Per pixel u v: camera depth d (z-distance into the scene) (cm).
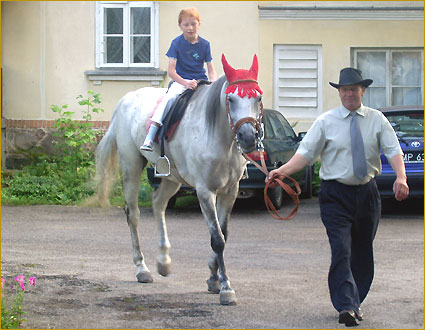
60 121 1592
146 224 1155
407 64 1762
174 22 1733
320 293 694
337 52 1741
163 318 604
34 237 1034
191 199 1434
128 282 746
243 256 887
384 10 1727
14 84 1734
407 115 1194
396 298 673
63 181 1504
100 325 581
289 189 605
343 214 592
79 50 1741
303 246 959
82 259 871
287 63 1744
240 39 1734
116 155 831
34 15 1734
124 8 1736
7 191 1462
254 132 616
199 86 714
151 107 762
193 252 915
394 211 1295
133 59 1745
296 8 1720
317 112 1748
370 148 591
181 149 700
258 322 592
